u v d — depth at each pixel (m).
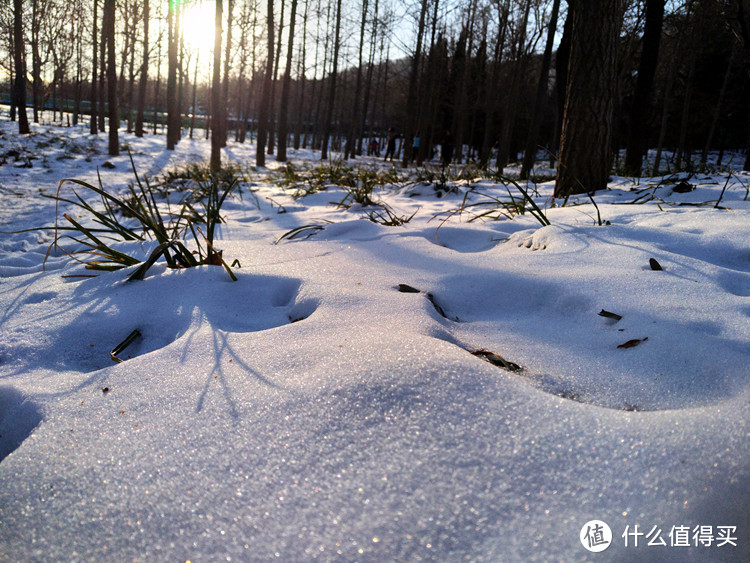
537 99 13.10
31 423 1.27
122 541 0.85
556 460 0.95
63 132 20.28
